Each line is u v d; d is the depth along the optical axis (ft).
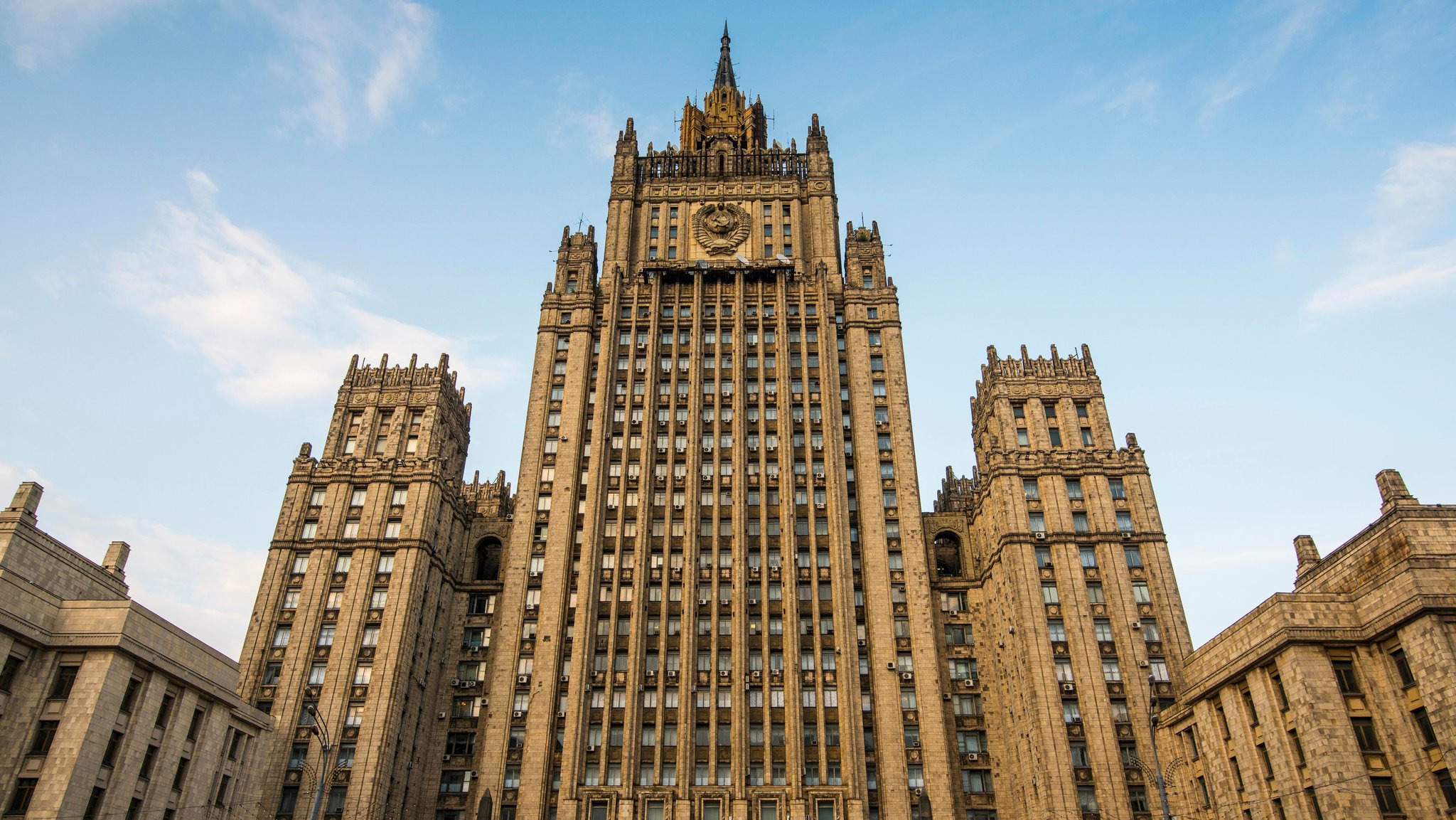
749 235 350.02
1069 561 269.85
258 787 232.53
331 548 284.20
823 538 285.64
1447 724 161.17
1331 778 169.37
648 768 250.98
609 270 339.77
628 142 370.32
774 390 314.35
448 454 321.32
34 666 184.03
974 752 265.54
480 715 279.28
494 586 301.63
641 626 270.87
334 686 260.01
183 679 205.26
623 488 294.66
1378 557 190.80
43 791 172.45
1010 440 293.23
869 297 331.57
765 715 257.96
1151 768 238.89
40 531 205.26
